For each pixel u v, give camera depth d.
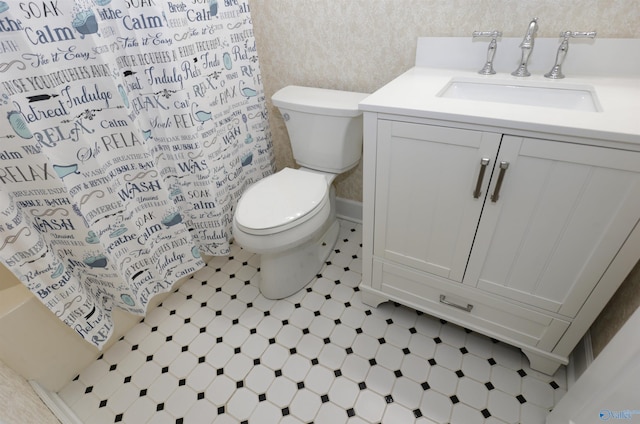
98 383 1.20
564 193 0.78
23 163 0.87
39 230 0.99
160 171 1.24
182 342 1.32
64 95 0.89
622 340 0.69
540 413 1.03
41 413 1.03
